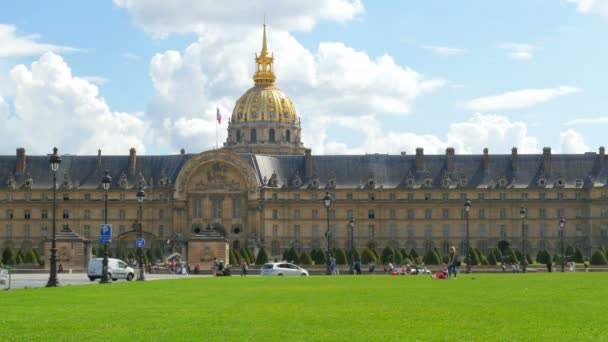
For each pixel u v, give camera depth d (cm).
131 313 4747
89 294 6456
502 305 5197
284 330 3938
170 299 5891
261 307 5153
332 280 9512
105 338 3653
